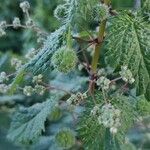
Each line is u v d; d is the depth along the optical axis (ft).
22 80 0.73
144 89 0.62
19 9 2.21
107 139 0.68
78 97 0.67
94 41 0.69
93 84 0.70
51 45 0.64
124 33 0.63
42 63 0.65
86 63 0.76
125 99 0.69
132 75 0.62
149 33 0.63
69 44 0.61
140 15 0.65
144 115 0.72
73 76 0.96
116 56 0.63
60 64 0.60
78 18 0.61
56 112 0.88
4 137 1.36
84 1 0.60
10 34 2.07
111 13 0.66
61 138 0.75
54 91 0.88
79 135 0.69
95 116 0.68
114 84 0.71
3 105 1.28
